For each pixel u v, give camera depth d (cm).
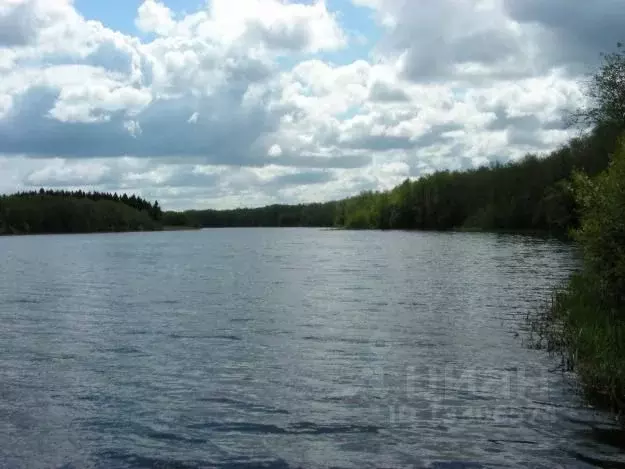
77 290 3475
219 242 12006
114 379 1447
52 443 1048
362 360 1602
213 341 1892
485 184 12850
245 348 1781
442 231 14175
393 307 2558
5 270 5091
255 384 1390
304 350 1739
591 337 1573
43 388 1373
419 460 955
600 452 970
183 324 2220
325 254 6969
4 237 15925
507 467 922
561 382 1357
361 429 1094
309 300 2861
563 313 2112
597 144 5191
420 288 3262
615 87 3584
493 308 2469
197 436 1073
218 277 4238
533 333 1916
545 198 8688
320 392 1319
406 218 16225
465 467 926
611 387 1268
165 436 1075
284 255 6944
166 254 7606
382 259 5778
